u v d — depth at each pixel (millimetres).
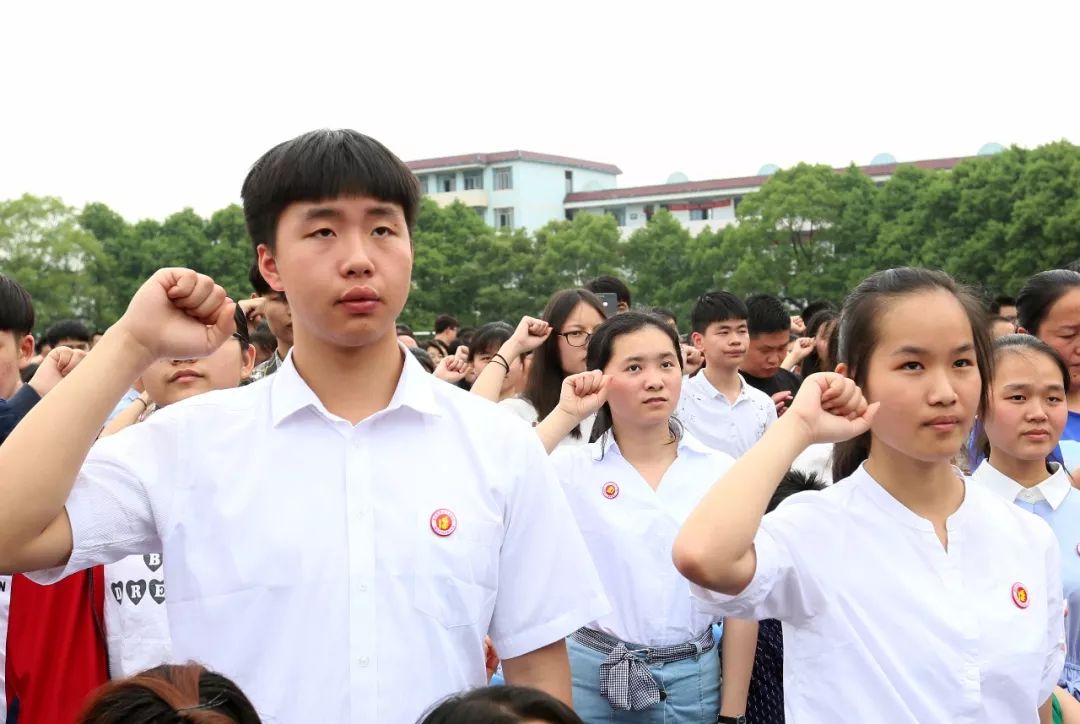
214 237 40875
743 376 6457
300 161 1797
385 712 1738
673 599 3252
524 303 39531
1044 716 2260
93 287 39031
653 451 3537
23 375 6801
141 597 2750
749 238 37250
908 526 2033
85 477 1755
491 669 3174
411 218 1896
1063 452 3814
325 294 1781
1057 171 30688
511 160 58969
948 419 1930
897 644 1971
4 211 38875
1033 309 3982
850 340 2059
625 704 3145
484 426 1946
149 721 1594
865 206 36406
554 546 1954
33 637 2721
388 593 1775
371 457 1850
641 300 40500
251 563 1771
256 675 1753
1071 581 3062
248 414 1876
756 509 1827
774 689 3209
